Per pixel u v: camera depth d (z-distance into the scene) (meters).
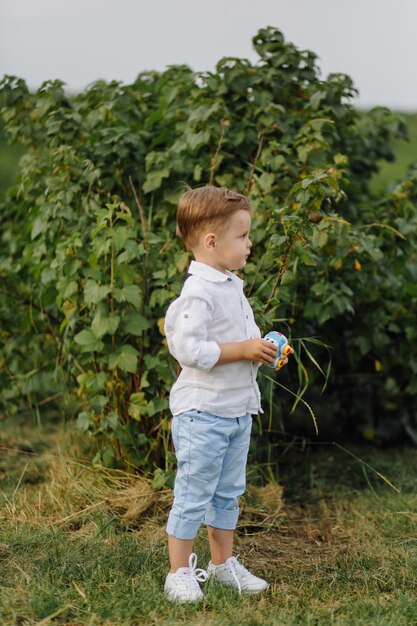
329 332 4.61
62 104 4.49
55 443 4.84
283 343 2.85
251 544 3.47
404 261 4.46
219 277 2.85
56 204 4.00
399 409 5.03
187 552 2.86
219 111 4.16
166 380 3.81
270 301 3.46
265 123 4.18
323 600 2.90
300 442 4.91
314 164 4.12
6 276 4.61
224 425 2.82
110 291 3.69
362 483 4.37
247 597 2.89
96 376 3.85
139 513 3.62
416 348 4.60
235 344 2.79
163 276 3.82
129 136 4.18
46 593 2.79
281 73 4.36
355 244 4.02
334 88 4.43
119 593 2.82
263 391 3.97
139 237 4.05
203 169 4.19
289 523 3.77
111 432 3.99
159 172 4.09
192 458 2.80
